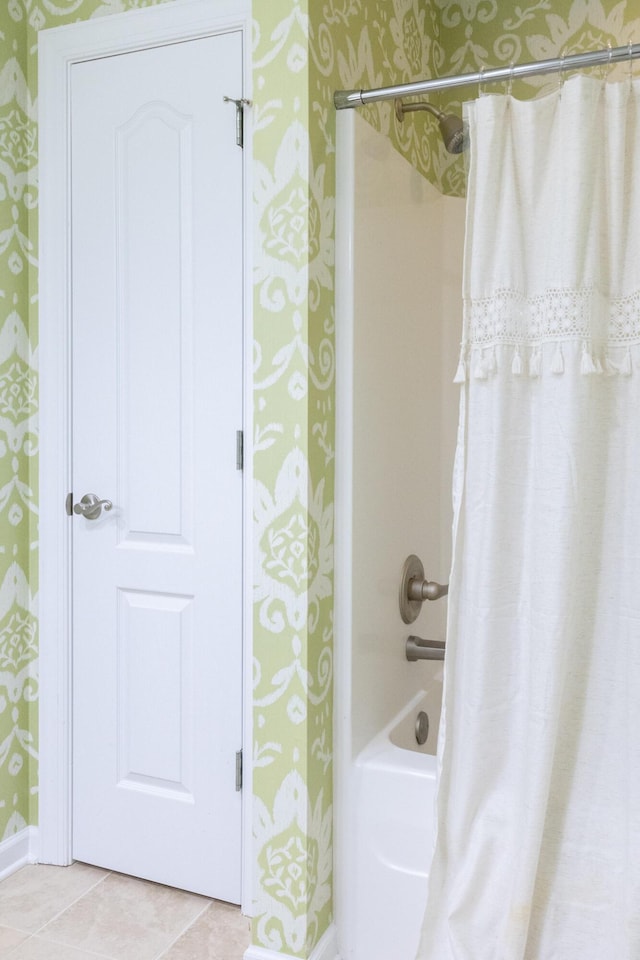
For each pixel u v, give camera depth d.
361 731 1.77
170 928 1.86
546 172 1.46
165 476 2.01
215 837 1.97
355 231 1.72
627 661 1.40
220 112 1.90
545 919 1.47
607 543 1.44
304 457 1.61
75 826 2.15
